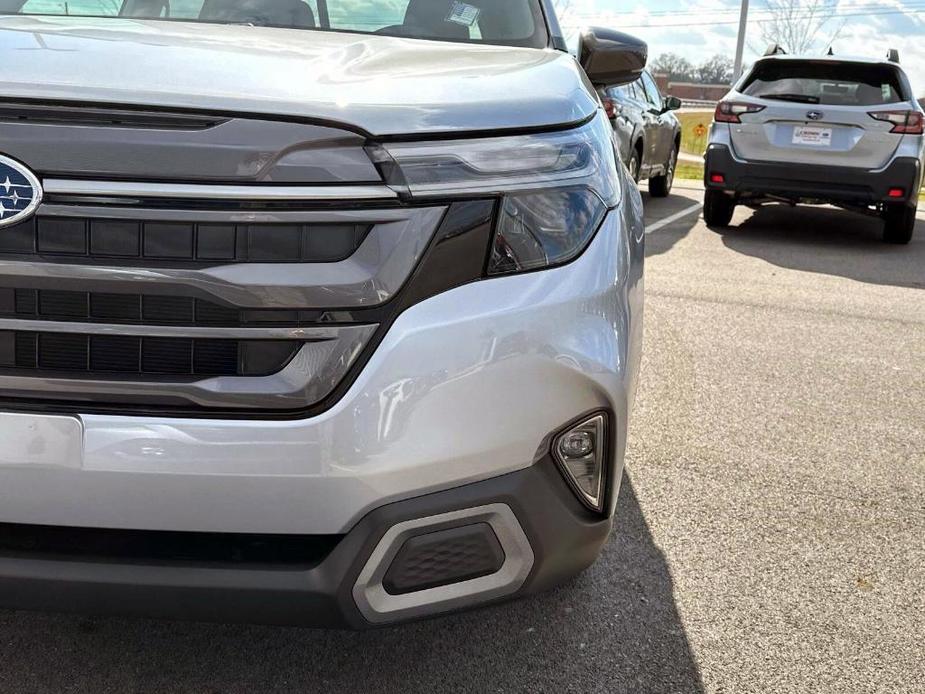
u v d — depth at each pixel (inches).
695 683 80.5
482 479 65.5
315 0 113.8
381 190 62.1
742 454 131.6
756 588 96.4
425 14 113.8
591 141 74.2
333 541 65.6
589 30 123.6
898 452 135.7
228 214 60.5
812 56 325.4
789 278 263.9
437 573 66.4
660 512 112.0
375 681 78.9
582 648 84.5
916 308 233.5
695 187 531.2
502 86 72.6
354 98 64.3
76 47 70.0
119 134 60.1
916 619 92.5
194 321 61.3
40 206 59.8
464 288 64.4
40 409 62.1
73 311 61.3
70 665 79.2
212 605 64.3
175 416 61.9
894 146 313.0
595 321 69.0
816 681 81.8
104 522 63.3
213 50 74.0
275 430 61.8
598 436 70.2
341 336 62.0
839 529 110.5
